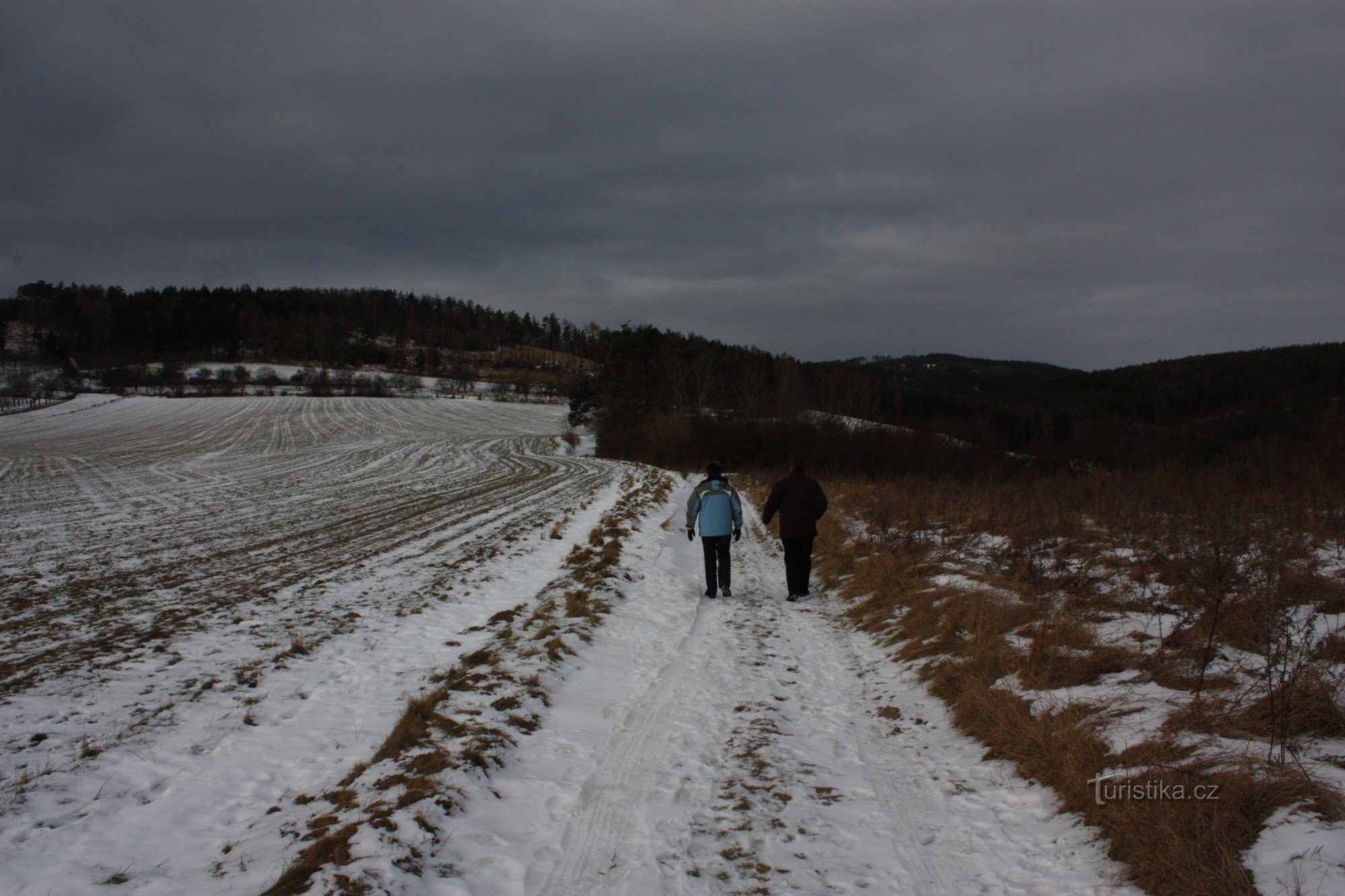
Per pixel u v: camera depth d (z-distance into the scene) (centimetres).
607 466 4525
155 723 557
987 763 455
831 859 357
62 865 358
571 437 6925
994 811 397
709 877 344
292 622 871
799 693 604
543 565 1251
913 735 512
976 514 1353
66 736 530
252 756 497
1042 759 424
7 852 371
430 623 864
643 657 713
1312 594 643
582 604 872
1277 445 2469
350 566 1242
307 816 399
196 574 1176
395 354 17575
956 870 345
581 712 561
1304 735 402
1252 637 527
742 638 772
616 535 1446
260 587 1070
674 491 2725
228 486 3025
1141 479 1716
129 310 16575
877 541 1166
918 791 427
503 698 561
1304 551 816
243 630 831
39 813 414
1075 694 507
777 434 4719
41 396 10694
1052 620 639
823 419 4994
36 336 15100
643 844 373
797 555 965
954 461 4091
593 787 436
